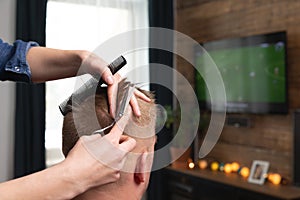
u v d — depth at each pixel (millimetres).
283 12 3699
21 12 3912
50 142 4062
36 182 696
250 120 3967
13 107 3904
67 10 4176
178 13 4953
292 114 3451
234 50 4020
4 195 680
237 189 3529
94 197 799
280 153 3740
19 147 3871
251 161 4035
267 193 3277
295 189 3389
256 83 3799
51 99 4035
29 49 1055
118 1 4434
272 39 3621
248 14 4066
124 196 809
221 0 4379
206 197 3855
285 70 3520
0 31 3885
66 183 702
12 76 1058
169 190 4367
